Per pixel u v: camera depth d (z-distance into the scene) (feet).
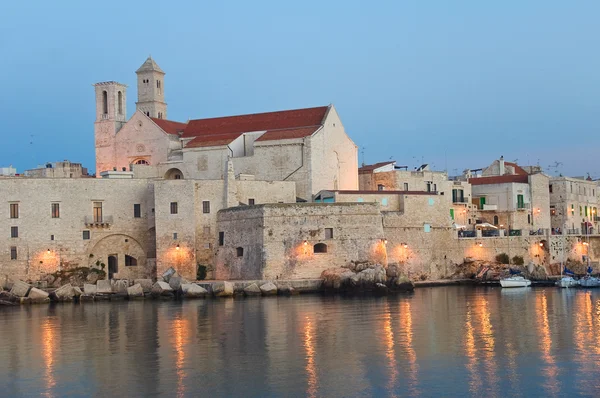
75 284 381.40
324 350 206.28
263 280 358.02
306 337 225.35
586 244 474.08
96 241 395.34
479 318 260.42
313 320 257.96
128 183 402.31
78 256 391.86
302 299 328.49
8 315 293.23
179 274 384.27
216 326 248.11
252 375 180.65
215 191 394.73
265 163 423.64
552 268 454.40
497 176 517.14
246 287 348.38
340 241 372.99
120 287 355.56
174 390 170.09
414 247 408.46
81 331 244.63
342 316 267.39
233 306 304.09
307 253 368.27
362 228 377.09
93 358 201.67
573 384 171.42
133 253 401.90
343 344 214.07
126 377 181.06
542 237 453.99
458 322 251.19
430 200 416.46
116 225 399.24
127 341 224.53
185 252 385.50
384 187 461.37
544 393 165.68
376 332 232.32
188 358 199.11
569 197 532.73
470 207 481.05
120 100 480.64
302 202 390.21
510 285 388.78
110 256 400.88
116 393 169.17
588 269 428.97
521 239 446.19
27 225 385.50
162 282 353.51
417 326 243.19
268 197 404.98
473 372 181.57
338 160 440.45
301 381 175.22
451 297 333.62
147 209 404.57
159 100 519.19
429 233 414.21
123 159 467.11
